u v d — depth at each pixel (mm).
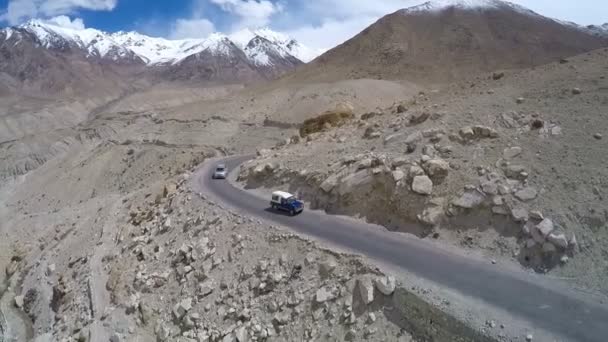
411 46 143125
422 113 26828
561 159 19484
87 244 31562
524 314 14266
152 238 27359
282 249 20703
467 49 140250
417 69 129875
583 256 16125
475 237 18562
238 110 97938
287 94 104250
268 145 76625
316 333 16406
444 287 15867
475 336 13930
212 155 60812
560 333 13344
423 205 20484
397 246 19281
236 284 20031
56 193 74375
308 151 31000
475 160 21203
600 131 20125
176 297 21047
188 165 52875
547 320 13930
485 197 19094
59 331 23297
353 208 23531
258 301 18641
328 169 26375
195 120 95000
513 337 13477
